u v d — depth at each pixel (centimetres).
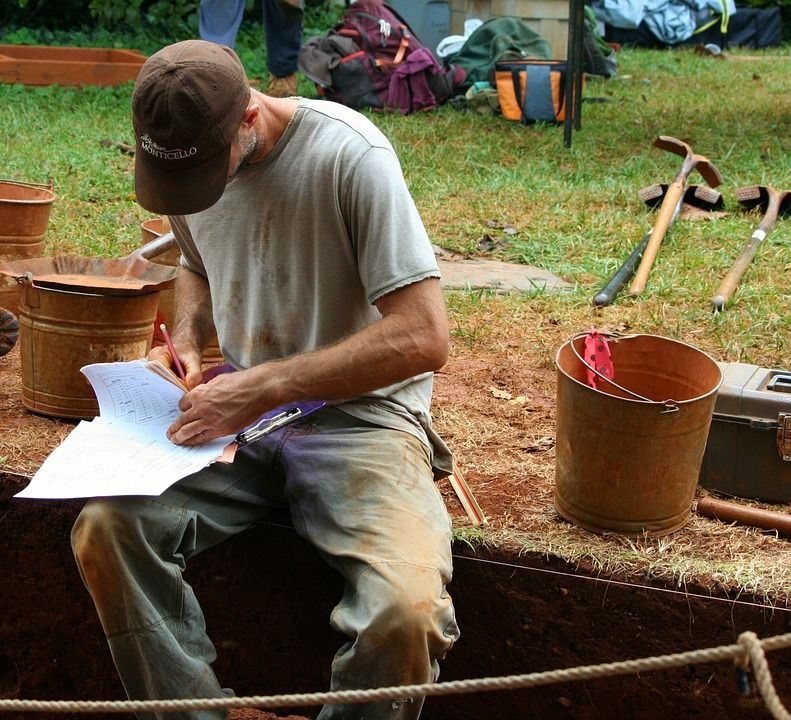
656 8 1620
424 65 961
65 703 178
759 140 852
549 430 355
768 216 582
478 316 465
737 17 1744
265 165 249
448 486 315
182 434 247
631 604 273
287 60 934
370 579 230
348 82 962
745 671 152
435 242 583
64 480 235
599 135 866
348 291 254
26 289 338
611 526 281
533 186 694
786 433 292
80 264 360
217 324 274
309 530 249
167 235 367
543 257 553
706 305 473
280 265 257
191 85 228
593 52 1205
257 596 301
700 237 573
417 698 236
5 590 325
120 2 1234
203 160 233
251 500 262
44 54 1062
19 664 332
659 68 1371
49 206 433
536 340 439
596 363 291
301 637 303
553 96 913
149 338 349
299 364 242
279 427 256
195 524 248
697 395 287
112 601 236
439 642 230
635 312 468
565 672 163
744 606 264
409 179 707
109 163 726
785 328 446
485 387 391
